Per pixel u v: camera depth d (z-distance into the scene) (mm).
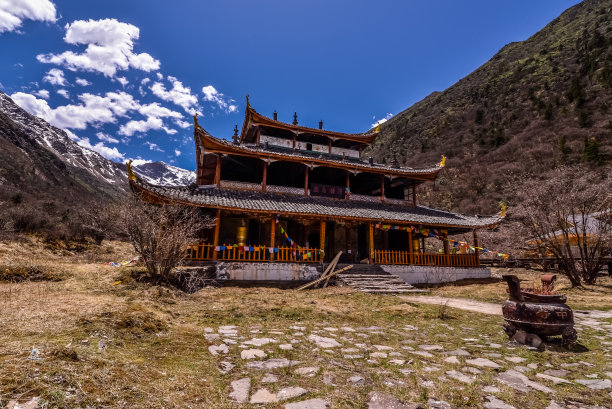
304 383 4387
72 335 4867
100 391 3262
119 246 29609
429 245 42312
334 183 25922
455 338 7684
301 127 25203
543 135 69000
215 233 17500
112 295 9234
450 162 77625
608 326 9195
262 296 12586
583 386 4738
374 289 16391
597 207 19328
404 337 7609
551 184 20797
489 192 60438
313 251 19906
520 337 7137
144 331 5906
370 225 21016
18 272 11016
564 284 17906
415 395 4172
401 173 24531
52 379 3256
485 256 33344
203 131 19859
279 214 18609
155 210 13180
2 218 22781
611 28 84625
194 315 8500
